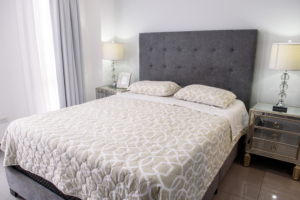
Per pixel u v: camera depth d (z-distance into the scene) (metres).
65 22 2.96
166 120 1.86
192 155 1.27
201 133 1.58
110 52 3.22
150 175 1.05
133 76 3.61
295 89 2.38
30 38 2.70
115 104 2.38
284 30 2.35
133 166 1.12
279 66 2.02
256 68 2.58
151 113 2.06
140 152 1.27
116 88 3.38
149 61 3.26
